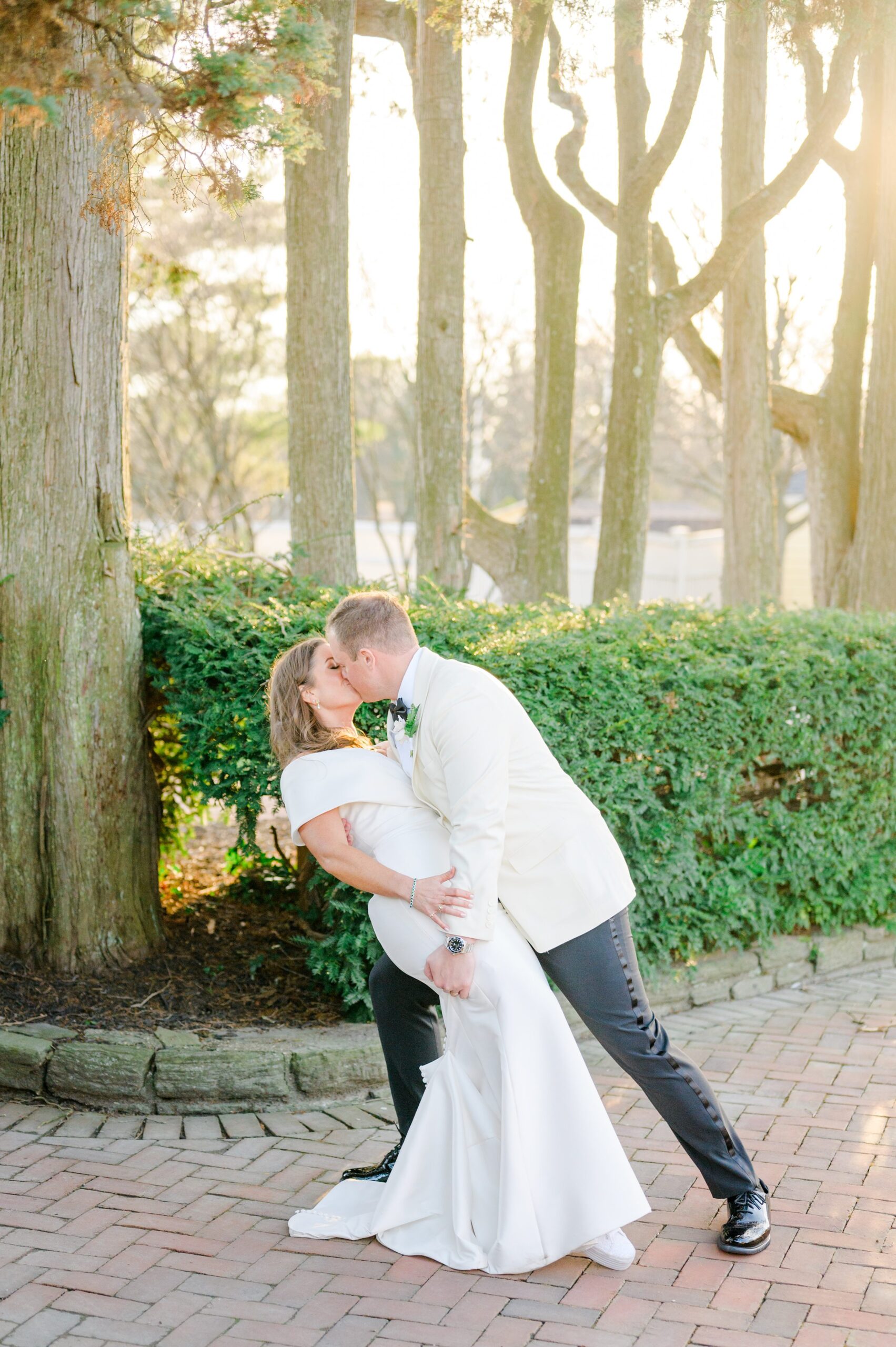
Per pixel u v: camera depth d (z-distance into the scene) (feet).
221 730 15.28
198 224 58.65
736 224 27.84
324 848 10.57
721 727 17.04
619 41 26.73
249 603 16.17
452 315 24.08
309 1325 9.52
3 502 15.71
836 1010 17.22
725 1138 10.56
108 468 15.87
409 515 95.30
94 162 15.10
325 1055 13.70
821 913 19.13
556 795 10.54
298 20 12.19
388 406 86.12
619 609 19.81
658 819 16.89
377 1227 10.61
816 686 18.24
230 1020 14.78
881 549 29.73
